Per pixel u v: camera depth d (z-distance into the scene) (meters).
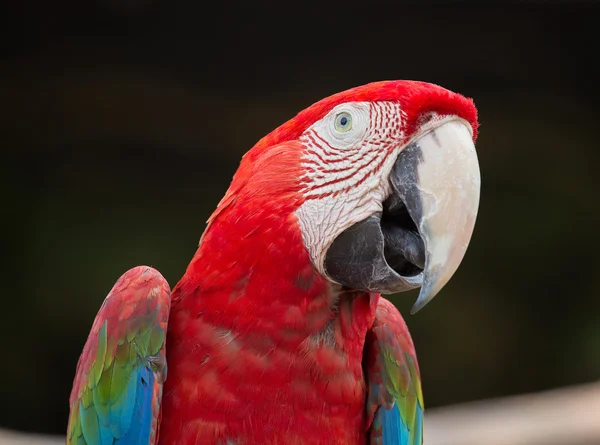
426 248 4.10
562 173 13.46
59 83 12.49
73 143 12.85
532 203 13.54
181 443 4.14
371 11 12.38
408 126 4.18
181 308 4.32
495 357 13.68
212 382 4.12
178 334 4.27
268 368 4.11
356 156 4.21
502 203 13.53
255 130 13.11
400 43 12.64
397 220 4.30
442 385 13.62
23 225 12.65
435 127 4.21
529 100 13.20
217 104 12.91
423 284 4.09
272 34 12.49
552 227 13.52
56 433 12.81
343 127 4.24
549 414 8.81
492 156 13.40
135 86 12.66
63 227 12.76
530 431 8.55
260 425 4.10
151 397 4.12
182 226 13.22
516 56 12.90
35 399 12.72
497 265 13.64
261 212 4.16
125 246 12.91
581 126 13.34
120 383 4.18
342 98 4.29
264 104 12.96
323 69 12.76
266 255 4.12
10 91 12.41
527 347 13.66
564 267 13.59
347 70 12.77
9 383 12.62
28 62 12.31
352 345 4.32
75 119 12.71
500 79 13.07
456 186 4.14
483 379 13.66
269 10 12.26
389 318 4.84
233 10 12.23
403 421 4.71
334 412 4.22
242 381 4.11
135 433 4.13
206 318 4.20
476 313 13.68
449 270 4.10
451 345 13.65
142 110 12.80
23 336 12.61
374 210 4.18
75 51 12.38
